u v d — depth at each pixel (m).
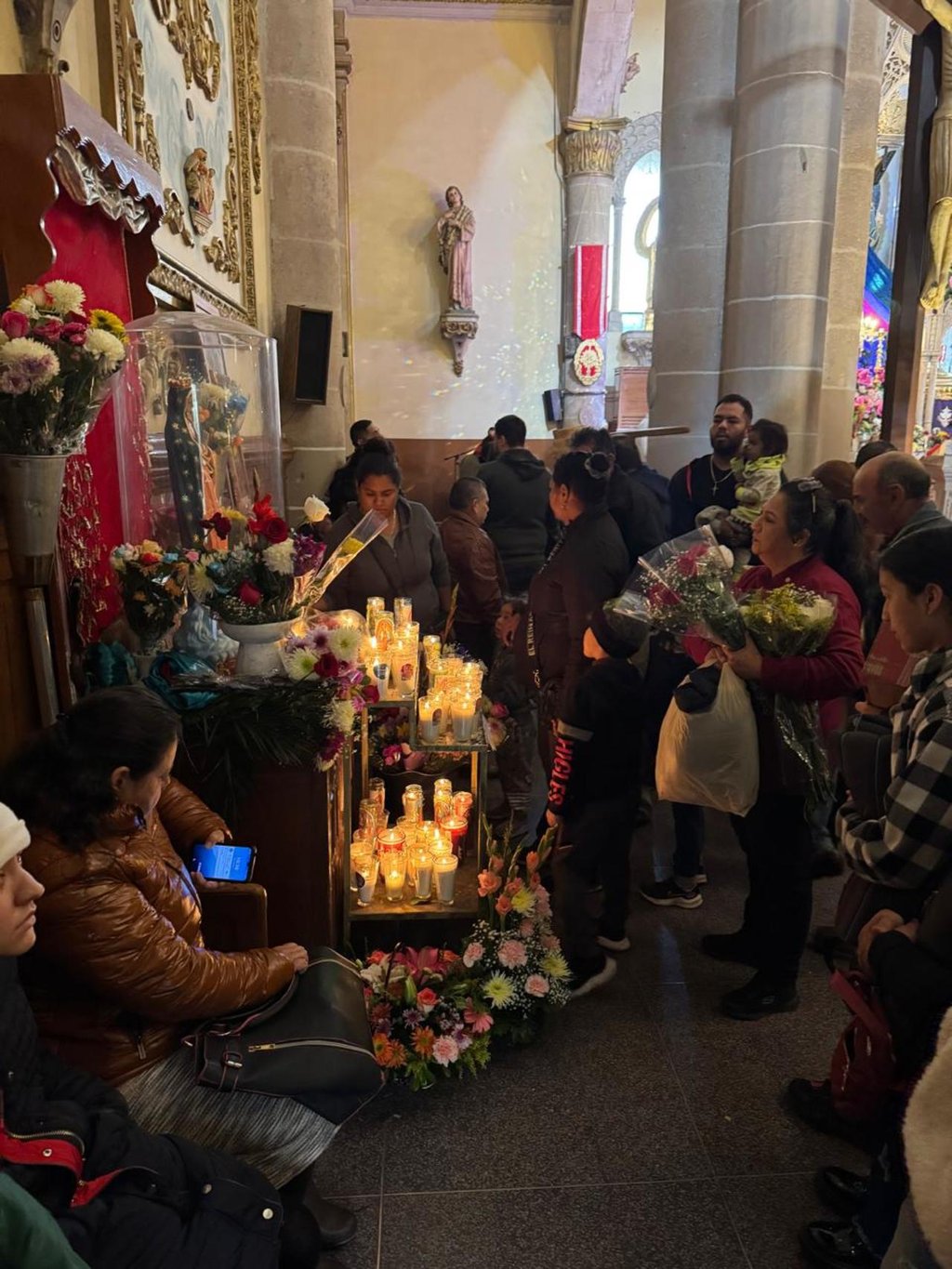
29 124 1.90
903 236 4.91
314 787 2.33
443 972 2.53
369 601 3.30
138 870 1.59
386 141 11.69
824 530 2.58
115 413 2.61
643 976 2.92
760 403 5.63
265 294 5.80
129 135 2.90
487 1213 2.03
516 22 11.51
